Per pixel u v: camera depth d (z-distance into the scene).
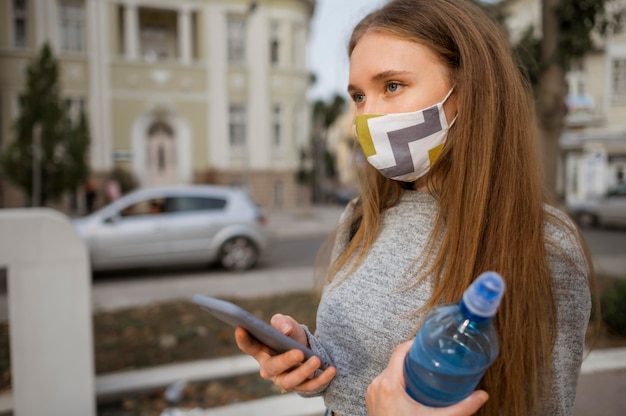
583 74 20.44
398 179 1.15
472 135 1.00
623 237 12.31
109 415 3.32
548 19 4.88
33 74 14.52
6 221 2.82
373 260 1.12
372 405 0.82
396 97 1.06
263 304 5.82
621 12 4.91
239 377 3.78
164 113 21.73
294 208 24.06
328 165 36.09
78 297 2.98
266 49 23.00
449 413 0.74
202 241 8.38
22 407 2.89
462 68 1.01
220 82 22.33
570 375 0.93
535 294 0.90
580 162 20.97
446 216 1.04
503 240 0.94
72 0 20.16
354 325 1.07
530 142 1.01
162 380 3.61
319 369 1.04
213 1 22.05
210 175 22.47
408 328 0.99
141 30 22.47
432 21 1.03
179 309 5.64
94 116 20.58
